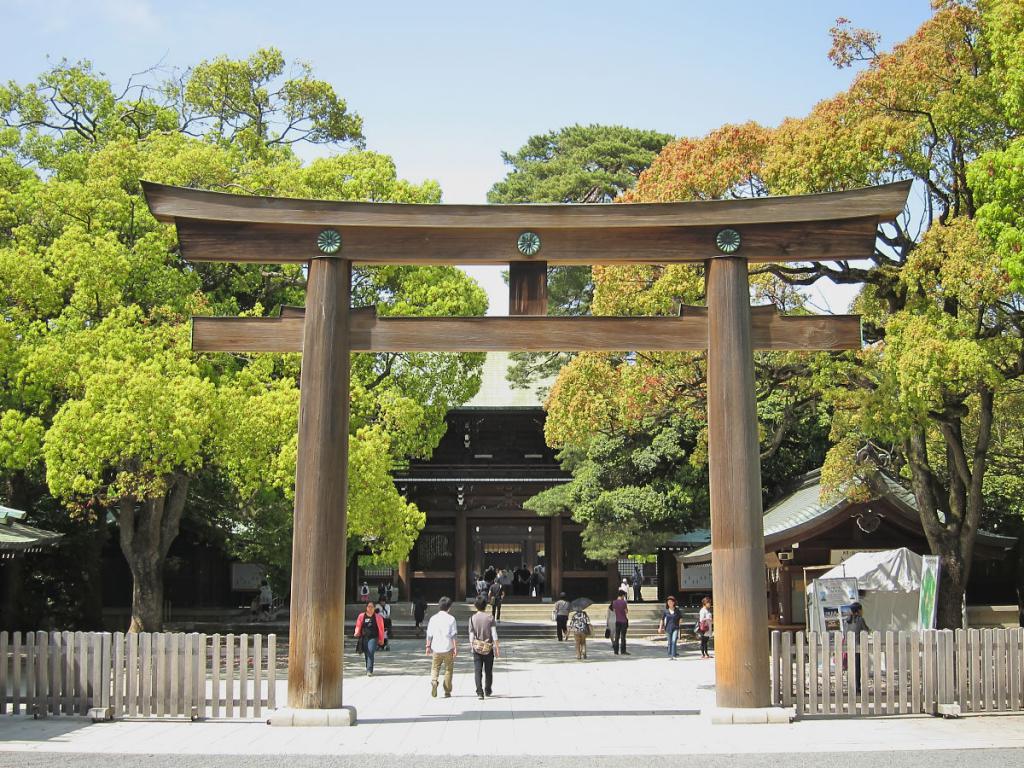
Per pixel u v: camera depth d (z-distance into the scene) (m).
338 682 14.16
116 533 41.62
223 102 38.47
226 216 14.78
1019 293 18.56
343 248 14.96
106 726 13.76
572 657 28.17
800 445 37.41
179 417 21.80
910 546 27.50
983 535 27.11
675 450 35.38
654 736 13.16
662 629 34.50
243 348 15.08
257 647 14.30
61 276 24.52
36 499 31.38
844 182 20.97
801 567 27.78
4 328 23.23
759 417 35.31
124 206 26.61
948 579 22.11
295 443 22.94
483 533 57.59
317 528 14.23
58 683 14.47
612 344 15.06
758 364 25.22
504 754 11.95
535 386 49.16
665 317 15.14
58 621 32.25
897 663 14.84
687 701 17.45
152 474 23.56
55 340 23.41
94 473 21.72
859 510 26.72
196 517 35.47
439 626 18.28
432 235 15.09
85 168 29.62
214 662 14.41
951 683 14.65
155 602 26.45
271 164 33.94
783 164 21.27
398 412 27.75
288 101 39.00
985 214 16.80
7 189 27.42
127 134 32.75
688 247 15.12
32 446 23.03
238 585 43.22
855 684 14.55
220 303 28.50
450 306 29.20
